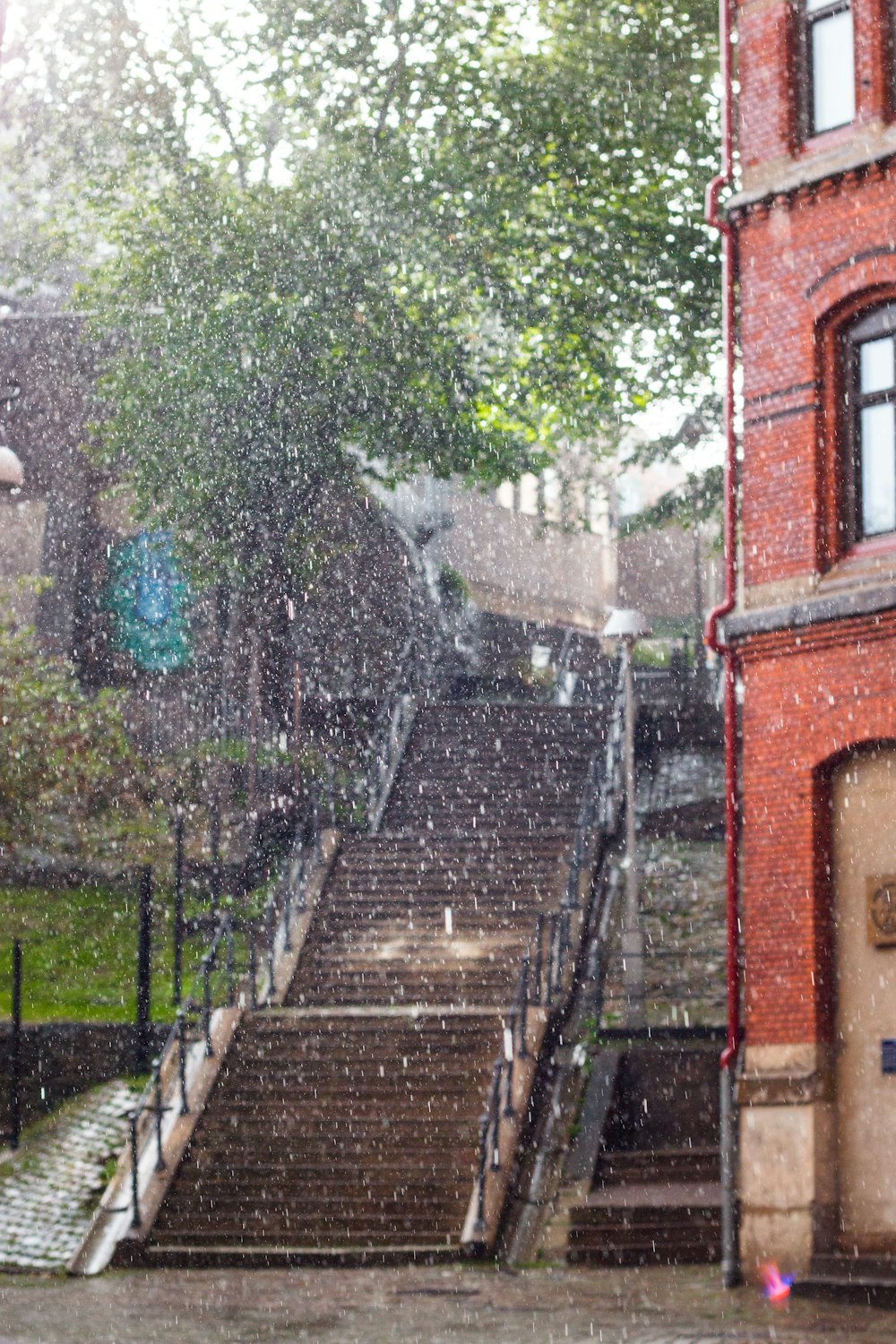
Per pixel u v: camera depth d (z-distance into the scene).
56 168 32.91
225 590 35.28
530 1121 20.33
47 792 27.97
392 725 32.03
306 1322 13.73
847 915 16.08
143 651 35.56
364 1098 21.00
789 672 16.55
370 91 31.78
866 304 16.66
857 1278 14.95
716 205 17.92
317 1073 21.44
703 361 30.73
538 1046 21.39
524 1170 19.50
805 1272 15.44
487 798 30.03
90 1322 13.88
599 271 30.42
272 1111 20.91
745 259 17.52
